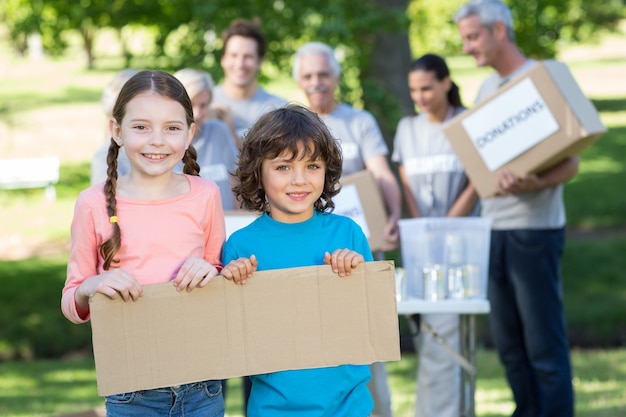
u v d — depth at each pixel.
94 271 3.11
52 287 12.32
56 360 9.80
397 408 6.76
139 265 3.05
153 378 2.99
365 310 3.12
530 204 5.34
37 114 26.50
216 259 3.24
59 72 36.69
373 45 11.73
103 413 4.41
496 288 5.52
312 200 3.18
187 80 4.93
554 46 13.80
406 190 5.79
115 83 4.46
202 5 10.59
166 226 3.08
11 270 13.47
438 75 5.55
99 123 25.64
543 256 5.34
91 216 3.06
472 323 5.02
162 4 11.23
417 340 5.72
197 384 3.16
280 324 3.08
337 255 3.10
